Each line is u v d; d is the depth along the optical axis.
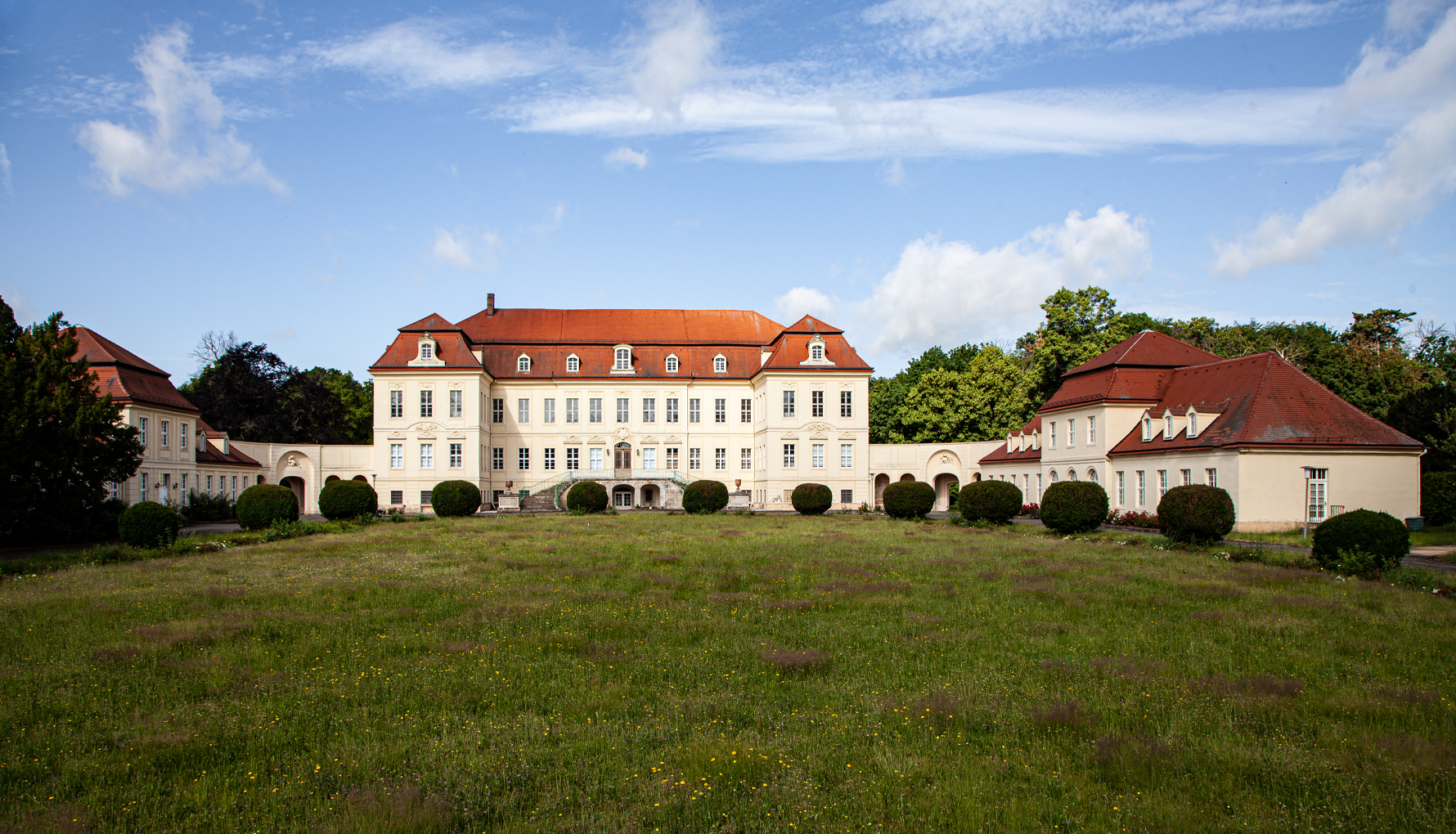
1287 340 66.94
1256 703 10.84
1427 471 43.53
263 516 36.94
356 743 9.56
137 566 24.86
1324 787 8.30
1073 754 9.28
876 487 69.38
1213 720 10.29
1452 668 12.81
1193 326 73.75
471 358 64.25
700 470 70.38
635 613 16.97
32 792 8.27
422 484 63.16
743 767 8.73
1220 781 8.50
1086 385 51.56
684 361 70.81
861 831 7.47
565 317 73.50
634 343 70.44
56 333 34.34
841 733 9.88
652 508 63.19
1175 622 16.02
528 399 69.44
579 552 28.45
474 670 12.65
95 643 14.37
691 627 15.53
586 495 53.22
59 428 32.19
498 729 10.01
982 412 74.06
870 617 16.61
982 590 19.88
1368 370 55.88
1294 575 21.69
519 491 65.00
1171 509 30.36
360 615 16.72
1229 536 35.66
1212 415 41.25
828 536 35.06
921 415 76.62
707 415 70.56
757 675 12.41
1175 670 12.52
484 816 7.79
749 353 71.81
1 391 30.47
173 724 10.21
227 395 71.31
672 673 12.51
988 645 14.17
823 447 65.94
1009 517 41.25
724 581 21.22
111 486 44.78
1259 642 14.48
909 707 10.71
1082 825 7.55
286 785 8.40
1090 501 35.03
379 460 63.25
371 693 11.45
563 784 8.46
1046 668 12.57
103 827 7.48
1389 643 14.18
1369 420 39.06
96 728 10.09
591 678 12.18
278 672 12.47
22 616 16.67
